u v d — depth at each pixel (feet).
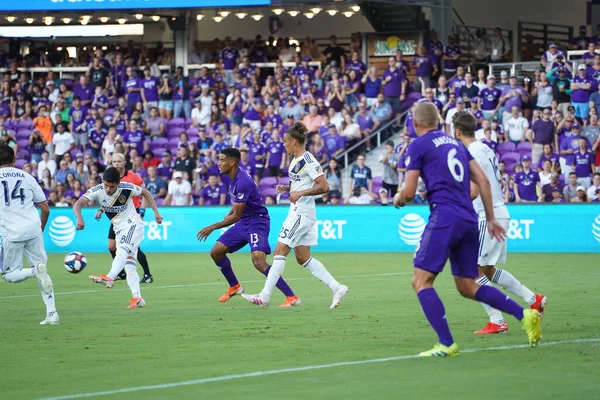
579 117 136.87
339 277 87.86
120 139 152.56
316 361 41.81
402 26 166.40
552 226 118.01
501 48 162.30
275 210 124.98
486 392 34.68
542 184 124.77
